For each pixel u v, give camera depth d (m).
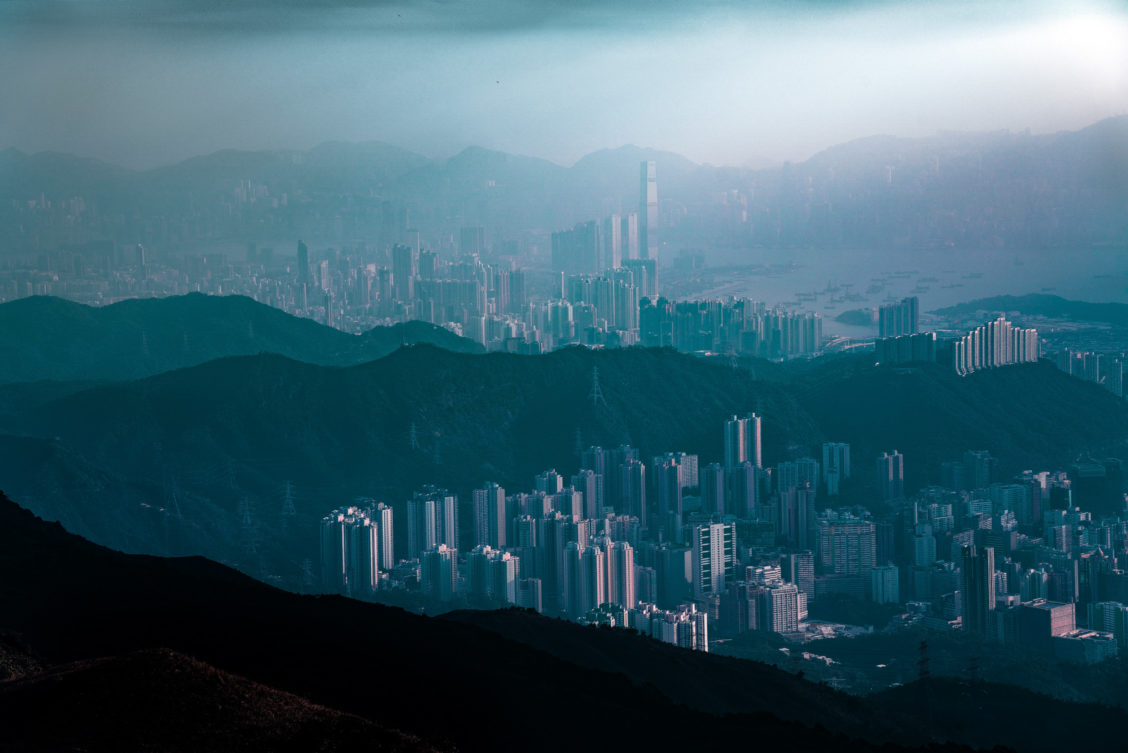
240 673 50.41
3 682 38.72
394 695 51.16
